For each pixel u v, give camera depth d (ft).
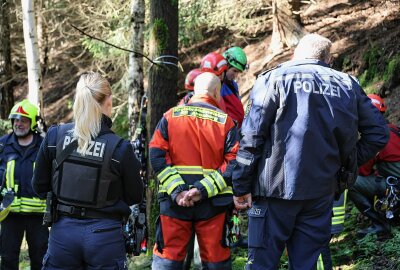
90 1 38.09
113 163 10.88
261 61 36.14
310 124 11.09
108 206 10.96
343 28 32.37
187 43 38.19
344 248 17.81
